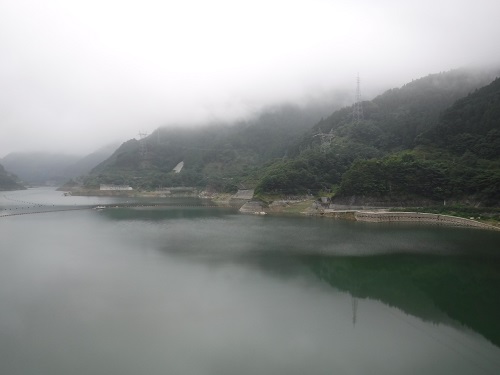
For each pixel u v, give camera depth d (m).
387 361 27.47
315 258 55.00
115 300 38.12
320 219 99.69
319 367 26.59
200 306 36.69
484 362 27.47
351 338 30.77
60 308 36.09
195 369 26.14
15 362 26.86
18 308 36.12
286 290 41.56
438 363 27.30
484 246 62.66
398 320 34.25
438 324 33.62
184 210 127.88
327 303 38.00
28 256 56.38
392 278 46.06
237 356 27.81
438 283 44.44
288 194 124.62
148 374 25.52
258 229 82.38
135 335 30.80
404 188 101.69
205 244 65.12
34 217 106.56
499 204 88.00
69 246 63.75
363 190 104.19
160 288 41.66
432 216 91.12
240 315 34.78
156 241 68.12
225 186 185.50
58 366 26.38
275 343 29.72
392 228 82.25
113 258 55.06
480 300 39.28
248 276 46.31
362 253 58.03
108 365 26.53
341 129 179.50
